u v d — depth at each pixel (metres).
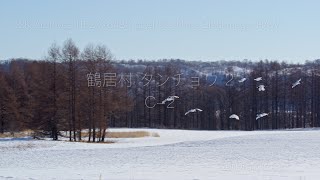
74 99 68.38
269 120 91.88
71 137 69.81
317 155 42.41
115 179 26.91
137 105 97.69
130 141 68.00
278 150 48.03
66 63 68.75
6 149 49.91
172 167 33.78
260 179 26.89
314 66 91.94
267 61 87.38
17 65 91.38
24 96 82.06
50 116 67.75
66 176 28.31
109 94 68.44
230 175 28.64
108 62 69.06
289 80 88.19
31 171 31.33
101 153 46.53
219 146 55.34
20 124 75.25
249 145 55.59
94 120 67.88
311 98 93.06
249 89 86.38
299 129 89.06
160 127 98.62
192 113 95.25
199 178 27.34
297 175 28.61
